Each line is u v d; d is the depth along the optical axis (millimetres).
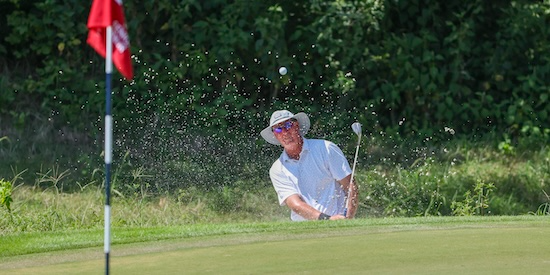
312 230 22375
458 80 44656
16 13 42062
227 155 39844
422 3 44844
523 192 40219
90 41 17891
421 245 19922
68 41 41812
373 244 20141
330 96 42812
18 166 38188
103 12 17094
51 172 37938
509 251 19047
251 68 42000
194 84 41531
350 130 42125
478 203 36688
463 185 39438
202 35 41312
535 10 45406
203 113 40719
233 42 40750
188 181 38156
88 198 35562
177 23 41531
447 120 44188
